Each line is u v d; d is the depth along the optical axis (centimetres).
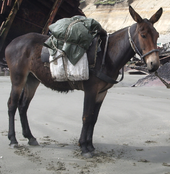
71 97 898
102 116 654
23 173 333
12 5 875
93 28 411
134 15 377
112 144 466
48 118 620
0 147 427
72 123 586
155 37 366
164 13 7188
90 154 400
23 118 455
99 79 394
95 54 393
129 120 628
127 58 405
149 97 963
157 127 572
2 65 917
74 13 1108
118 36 408
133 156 409
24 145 446
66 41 393
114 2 8294
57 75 404
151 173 344
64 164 365
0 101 787
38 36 461
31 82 468
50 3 980
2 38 874
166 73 1483
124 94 1026
